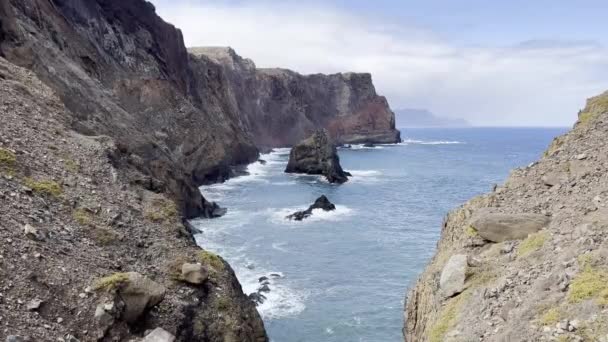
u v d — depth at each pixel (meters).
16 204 14.51
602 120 17.47
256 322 17.39
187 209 39.28
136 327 13.37
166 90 62.97
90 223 16.05
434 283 14.50
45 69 29.45
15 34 28.06
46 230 14.30
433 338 11.82
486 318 10.80
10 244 12.80
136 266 15.52
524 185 16.98
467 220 16.30
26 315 11.27
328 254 32.31
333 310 23.25
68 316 12.09
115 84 54.50
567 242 11.72
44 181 16.66
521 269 11.81
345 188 63.06
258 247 33.31
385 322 22.14
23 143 17.95
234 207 48.00
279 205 49.75
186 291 15.49
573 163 16.17
